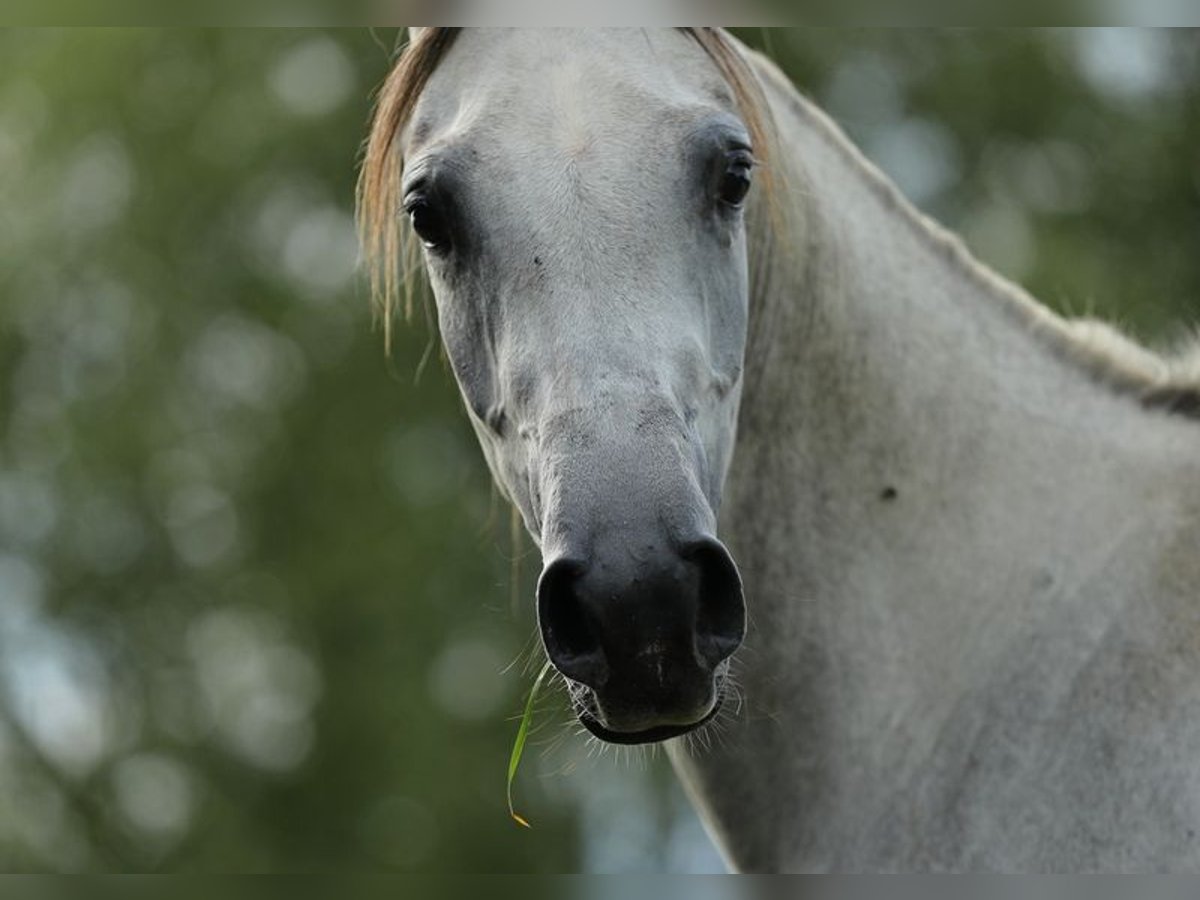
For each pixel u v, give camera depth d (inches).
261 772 816.9
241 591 826.8
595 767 717.9
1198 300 726.5
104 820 838.5
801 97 243.0
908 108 806.5
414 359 813.2
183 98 866.1
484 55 215.6
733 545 235.0
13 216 885.8
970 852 221.1
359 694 778.2
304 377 837.2
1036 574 225.9
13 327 880.3
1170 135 781.3
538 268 201.0
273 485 829.8
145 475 848.9
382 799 775.1
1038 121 802.2
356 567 794.8
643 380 195.6
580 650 185.8
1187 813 208.7
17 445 879.7
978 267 239.5
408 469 828.0
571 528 187.5
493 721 759.7
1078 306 713.6
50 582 869.2
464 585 789.2
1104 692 217.8
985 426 231.6
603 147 203.9
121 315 876.6
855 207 238.2
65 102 872.3
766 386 233.3
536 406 199.6
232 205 855.1
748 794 238.7
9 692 862.5
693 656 183.8
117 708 858.1
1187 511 221.3
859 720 231.3
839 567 232.2
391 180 227.3
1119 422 230.2
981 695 225.1
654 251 201.3
